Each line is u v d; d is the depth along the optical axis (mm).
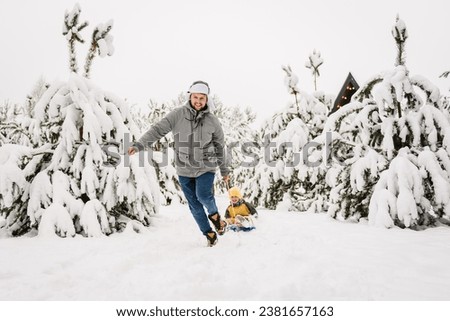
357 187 5414
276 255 2957
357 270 2477
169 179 12039
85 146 4773
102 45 5285
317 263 2676
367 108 5887
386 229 4668
